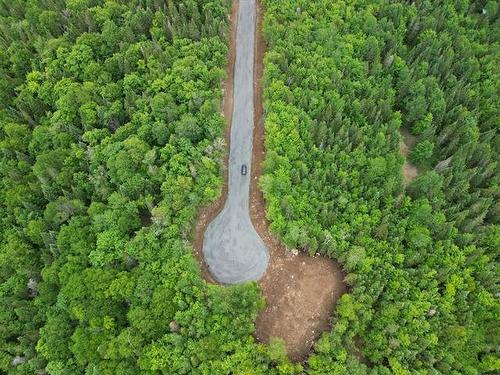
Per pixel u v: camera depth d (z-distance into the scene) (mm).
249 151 90000
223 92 94438
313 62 94625
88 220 80562
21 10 109500
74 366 73562
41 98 95062
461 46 104562
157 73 91625
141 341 70312
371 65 99250
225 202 85688
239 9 106750
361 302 75688
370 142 88938
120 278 74125
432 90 97188
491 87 100625
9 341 78375
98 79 93375
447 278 80000
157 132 84312
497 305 80000
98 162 85062
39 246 83875
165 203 78750
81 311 72938
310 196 81688
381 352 74250
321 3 102375
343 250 78562
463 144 94125
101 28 100938
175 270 74500
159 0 102188
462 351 77938
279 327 77000
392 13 104688
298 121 87188
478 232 84875
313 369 70938
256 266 80875
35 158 90812
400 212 84312
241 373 68688
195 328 71438
